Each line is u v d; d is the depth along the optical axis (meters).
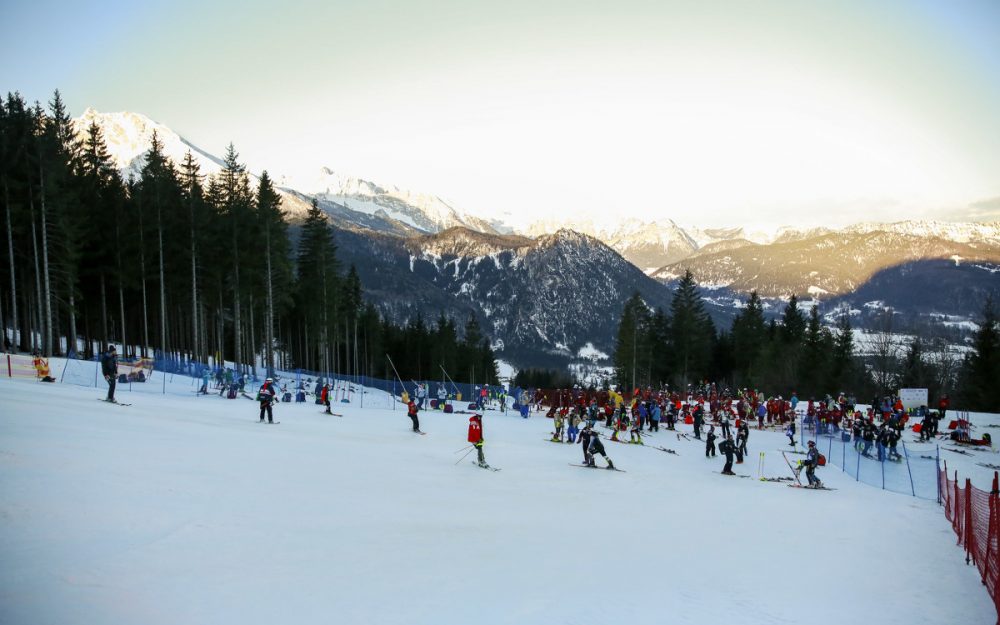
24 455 15.12
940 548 17.48
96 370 37.50
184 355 67.38
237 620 8.44
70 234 47.84
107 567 9.59
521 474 23.62
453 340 109.50
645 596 11.27
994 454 37.19
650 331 95.31
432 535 13.83
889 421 34.69
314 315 75.38
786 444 40.31
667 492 22.64
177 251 57.94
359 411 43.22
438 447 28.30
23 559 9.41
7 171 44.72
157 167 59.25
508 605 10.10
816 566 14.53
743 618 10.66
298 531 12.77
